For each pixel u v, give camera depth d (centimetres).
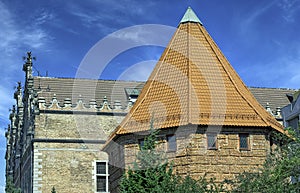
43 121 5125
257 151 3550
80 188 5056
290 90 6159
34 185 4975
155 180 3131
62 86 5531
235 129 3556
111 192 4097
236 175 3431
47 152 5069
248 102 3691
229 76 3816
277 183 3028
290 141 3322
